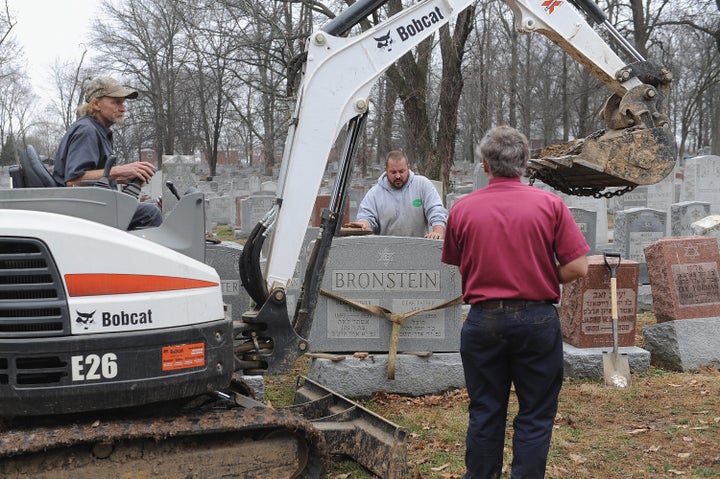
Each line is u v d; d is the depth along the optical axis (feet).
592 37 15.93
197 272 11.94
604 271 22.61
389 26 14.71
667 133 14.67
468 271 12.07
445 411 18.62
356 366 19.98
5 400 10.80
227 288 22.59
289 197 14.15
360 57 14.53
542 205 11.62
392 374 19.84
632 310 22.95
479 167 57.88
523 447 11.58
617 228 37.76
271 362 13.74
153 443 11.61
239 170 169.89
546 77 117.80
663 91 15.60
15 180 13.01
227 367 12.09
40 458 11.02
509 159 11.92
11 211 11.10
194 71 119.85
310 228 26.99
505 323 11.51
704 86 128.16
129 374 11.14
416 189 22.00
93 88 14.10
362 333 20.58
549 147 16.40
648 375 22.12
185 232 12.38
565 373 22.04
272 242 14.12
